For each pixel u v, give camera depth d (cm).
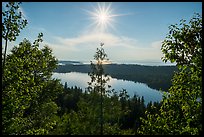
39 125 1748
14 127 959
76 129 1719
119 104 1812
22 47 989
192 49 980
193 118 934
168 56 1029
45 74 1962
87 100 1842
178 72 1056
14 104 930
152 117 1084
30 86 1042
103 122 1748
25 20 962
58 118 2038
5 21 923
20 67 962
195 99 955
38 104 1872
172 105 1030
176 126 1000
